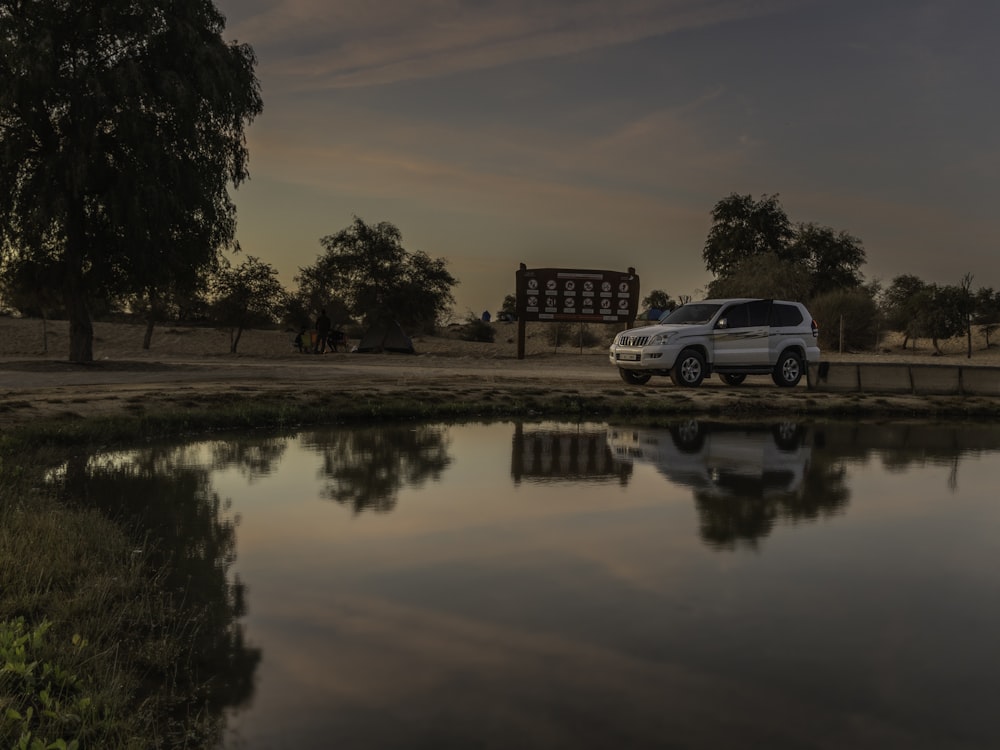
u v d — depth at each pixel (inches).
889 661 137.6
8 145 816.3
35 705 116.6
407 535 222.5
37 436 379.6
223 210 943.7
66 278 880.9
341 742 110.9
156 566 193.0
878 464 346.3
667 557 200.4
